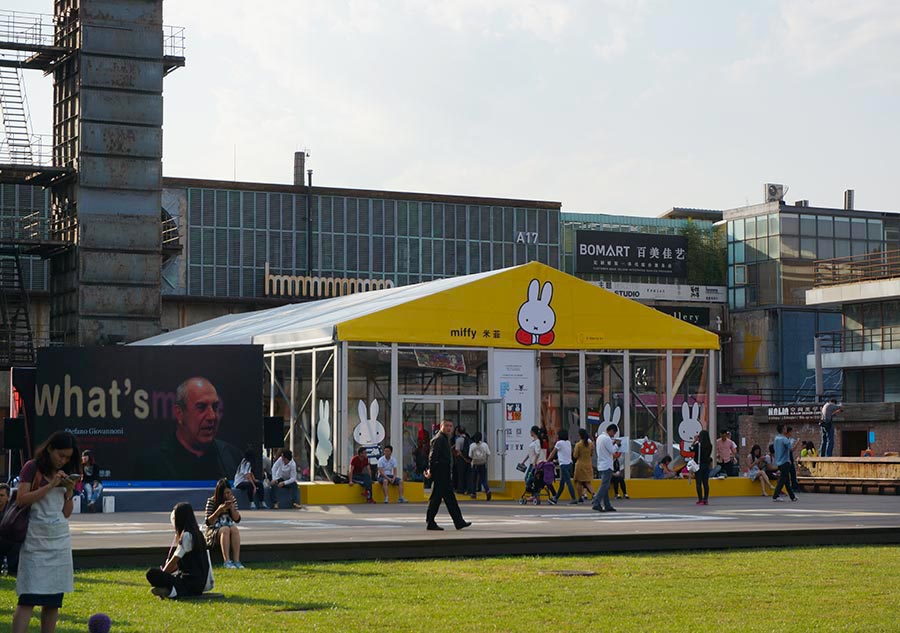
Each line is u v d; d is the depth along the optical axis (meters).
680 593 15.23
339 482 36.84
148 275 60.44
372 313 37.78
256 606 14.12
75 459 11.66
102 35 59.94
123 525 26.69
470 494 37.81
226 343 44.72
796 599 14.74
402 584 16.08
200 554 14.97
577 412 40.69
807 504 34.50
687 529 22.17
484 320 39.47
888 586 15.95
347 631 12.31
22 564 11.42
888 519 26.75
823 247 96.00
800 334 94.50
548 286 40.56
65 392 37.91
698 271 99.75
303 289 82.88
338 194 85.44
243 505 34.50
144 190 60.41
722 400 86.38
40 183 62.84
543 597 14.81
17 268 63.56
